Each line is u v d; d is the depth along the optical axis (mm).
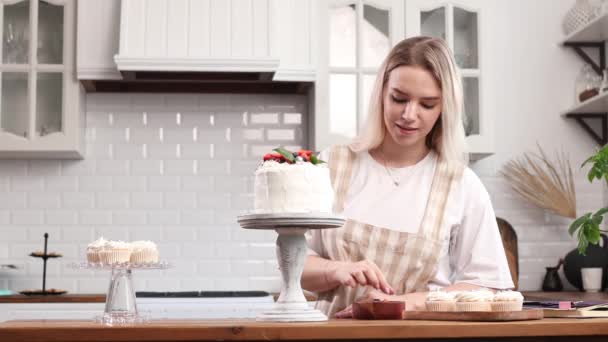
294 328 1655
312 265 2156
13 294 4234
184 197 4602
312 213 1841
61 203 4543
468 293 1875
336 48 4379
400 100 2174
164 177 4602
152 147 4609
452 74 2180
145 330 1636
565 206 4578
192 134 4637
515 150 4715
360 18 4391
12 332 1621
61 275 4504
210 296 4141
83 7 4266
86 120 4590
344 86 4363
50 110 4262
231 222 4609
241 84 4621
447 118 2215
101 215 4555
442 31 4426
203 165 4625
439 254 2248
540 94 4750
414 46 2188
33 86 4254
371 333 1667
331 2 4383
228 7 4227
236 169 4641
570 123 4742
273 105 4695
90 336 1629
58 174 4555
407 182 2316
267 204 1957
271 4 4250
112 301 2061
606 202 4699
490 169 4695
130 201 4574
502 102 4734
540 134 4730
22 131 4242
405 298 2080
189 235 4586
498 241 2266
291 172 1952
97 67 4227
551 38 4781
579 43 4730
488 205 2293
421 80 2137
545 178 4609
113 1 4285
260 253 4605
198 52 4172
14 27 4297
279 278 4598
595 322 1723
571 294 4125
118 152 4590
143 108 4625
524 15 4785
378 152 2363
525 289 4656
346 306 2270
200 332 1640
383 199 2305
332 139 4316
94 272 4520
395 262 2256
